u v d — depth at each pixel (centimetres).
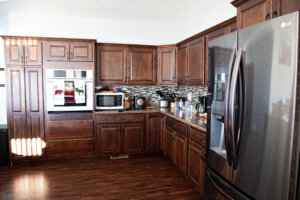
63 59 336
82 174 299
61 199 233
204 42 275
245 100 133
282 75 110
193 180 245
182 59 349
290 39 106
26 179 283
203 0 310
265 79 120
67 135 343
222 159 161
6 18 351
